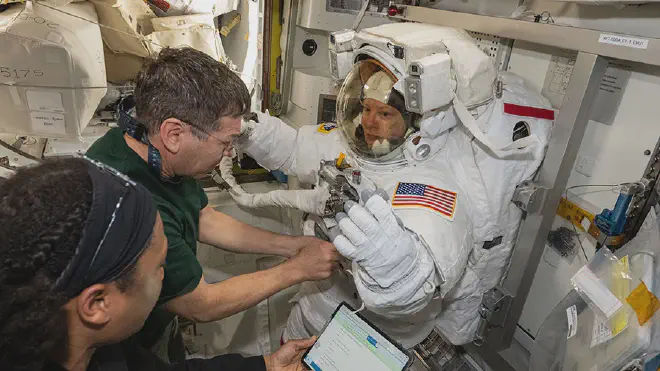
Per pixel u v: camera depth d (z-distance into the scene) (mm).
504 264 1353
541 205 1196
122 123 1080
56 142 1481
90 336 662
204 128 1021
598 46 1002
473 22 1347
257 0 2213
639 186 1005
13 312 532
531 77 1342
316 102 2244
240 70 2330
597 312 920
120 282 621
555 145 1147
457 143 1239
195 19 1860
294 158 1507
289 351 1241
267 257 2287
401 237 970
